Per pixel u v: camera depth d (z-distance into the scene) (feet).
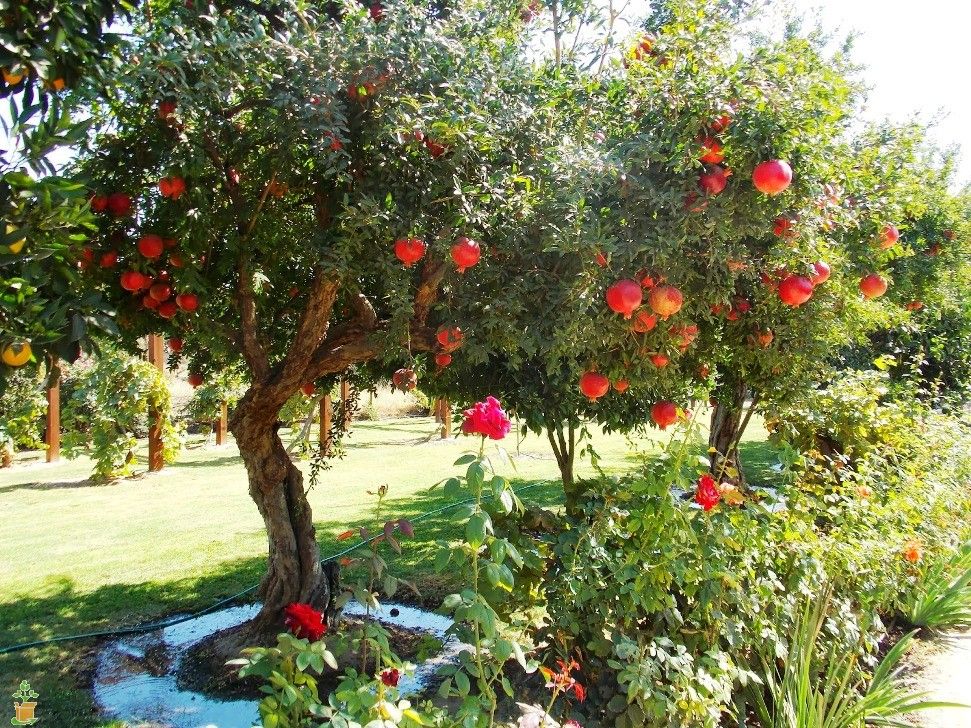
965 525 15.24
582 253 8.21
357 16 8.67
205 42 8.05
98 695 10.75
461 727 5.78
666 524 8.47
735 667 8.50
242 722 9.86
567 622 8.39
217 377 36.83
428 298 10.09
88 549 19.04
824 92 8.65
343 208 8.97
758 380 12.53
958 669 11.37
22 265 5.42
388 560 17.34
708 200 8.23
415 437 43.65
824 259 10.23
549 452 36.09
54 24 6.32
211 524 21.84
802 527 10.71
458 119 8.05
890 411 16.51
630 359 9.37
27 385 32.32
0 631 13.39
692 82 8.12
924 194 14.56
